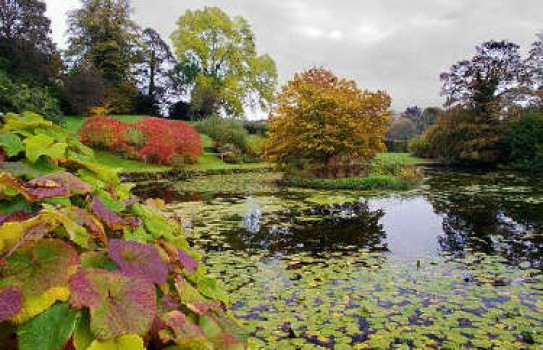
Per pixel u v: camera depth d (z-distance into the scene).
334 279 5.12
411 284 4.91
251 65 40.59
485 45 30.91
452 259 6.09
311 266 5.69
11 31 26.89
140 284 0.76
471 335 3.56
